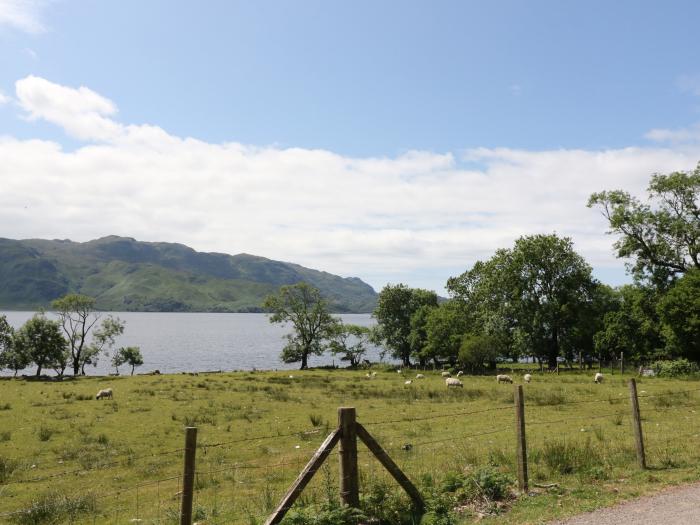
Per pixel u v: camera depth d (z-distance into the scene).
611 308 81.81
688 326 49.78
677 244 52.22
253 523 8.52
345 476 7.61
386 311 97.56
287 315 91.31
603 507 8.35
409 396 35.88
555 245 65.88
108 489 13.99
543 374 57.81
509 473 10.76
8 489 14.20
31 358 78.25
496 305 70.12
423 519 7.76
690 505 8.30
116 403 33.38
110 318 87.12
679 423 18.42
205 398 36.38
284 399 35.06
